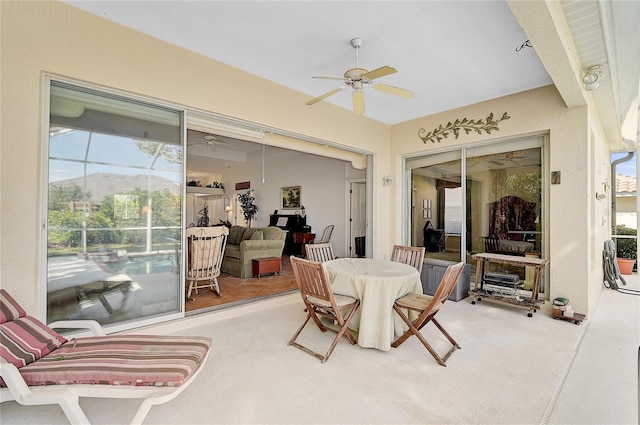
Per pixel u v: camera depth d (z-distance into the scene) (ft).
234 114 11.18
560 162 11.89
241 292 14.32
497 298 12.30
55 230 7.98
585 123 11.34
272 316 11.44
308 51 10.01
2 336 5.70
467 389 6.68
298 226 26.76
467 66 10.72
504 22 8.25
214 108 10.66
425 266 14.60
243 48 9.93
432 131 15.84
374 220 17.12
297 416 5.79
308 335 9.62
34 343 5.93
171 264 10.07
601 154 15.80
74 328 7.96
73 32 8.02
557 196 11.94
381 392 6.56
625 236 20.08
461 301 13.37
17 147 7.32
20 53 7.32
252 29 8.86
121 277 9.09
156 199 9.75
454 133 15.01
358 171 23.71
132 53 8.96
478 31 8.68
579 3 6.95
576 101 10.89
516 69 10.91
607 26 7.69
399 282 8.72
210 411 5.92
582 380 7.07
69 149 8.21
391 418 5.74
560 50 7.59
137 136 9.39
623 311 12.17
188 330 9.96
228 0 7.66
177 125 10.19
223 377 7.12
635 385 6.86
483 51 9.74
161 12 8.20
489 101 13.79
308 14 8.11
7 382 4.85
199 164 31.71
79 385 5.11
